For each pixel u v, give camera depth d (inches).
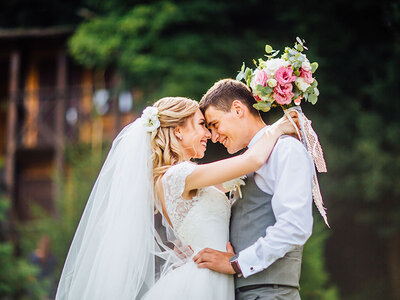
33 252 363.6
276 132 92.0
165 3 414.3
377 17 408.8
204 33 415.5
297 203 85.0
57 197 319.3
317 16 416.8
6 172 480.1
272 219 90.1
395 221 373.4
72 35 473.1
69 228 294.2
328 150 385.7
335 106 405.1
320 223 260.2
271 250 84.0
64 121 473.7
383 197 375.2
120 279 89.8
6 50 502.3
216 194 96.6
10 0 521.0
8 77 536.1
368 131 381.1
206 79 394.9
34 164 498.3
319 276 239.8
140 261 91.2
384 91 394.6
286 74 92.0
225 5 418.6
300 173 87.1
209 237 92.0
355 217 383.2
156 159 98.8
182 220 93.0
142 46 416.2
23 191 492.4
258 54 410.3
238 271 87.3
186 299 88.4
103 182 97.8
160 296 89.4
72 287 92.7
